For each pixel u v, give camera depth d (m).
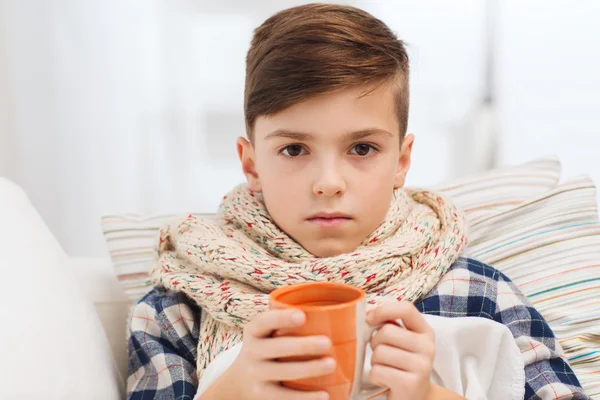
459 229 0.84
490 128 2.35
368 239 0.79
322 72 0.69
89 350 0.72
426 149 2.38
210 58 2.25
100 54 2.20
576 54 2.28
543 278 0.92
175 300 0.83
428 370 0.55
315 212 0.74
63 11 2.16
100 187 2.25
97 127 2.23
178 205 2.30
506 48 2.33
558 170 1.12
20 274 0.70
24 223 0.81
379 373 0.55
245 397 0.56
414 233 0.81
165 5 2.21
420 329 0.57
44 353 0.64
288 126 0.71
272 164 0.75
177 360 0.78
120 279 1.00
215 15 2.23
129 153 2.26
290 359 0.50
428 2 2.32
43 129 2.20
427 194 0.90
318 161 0.72
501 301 0.80
